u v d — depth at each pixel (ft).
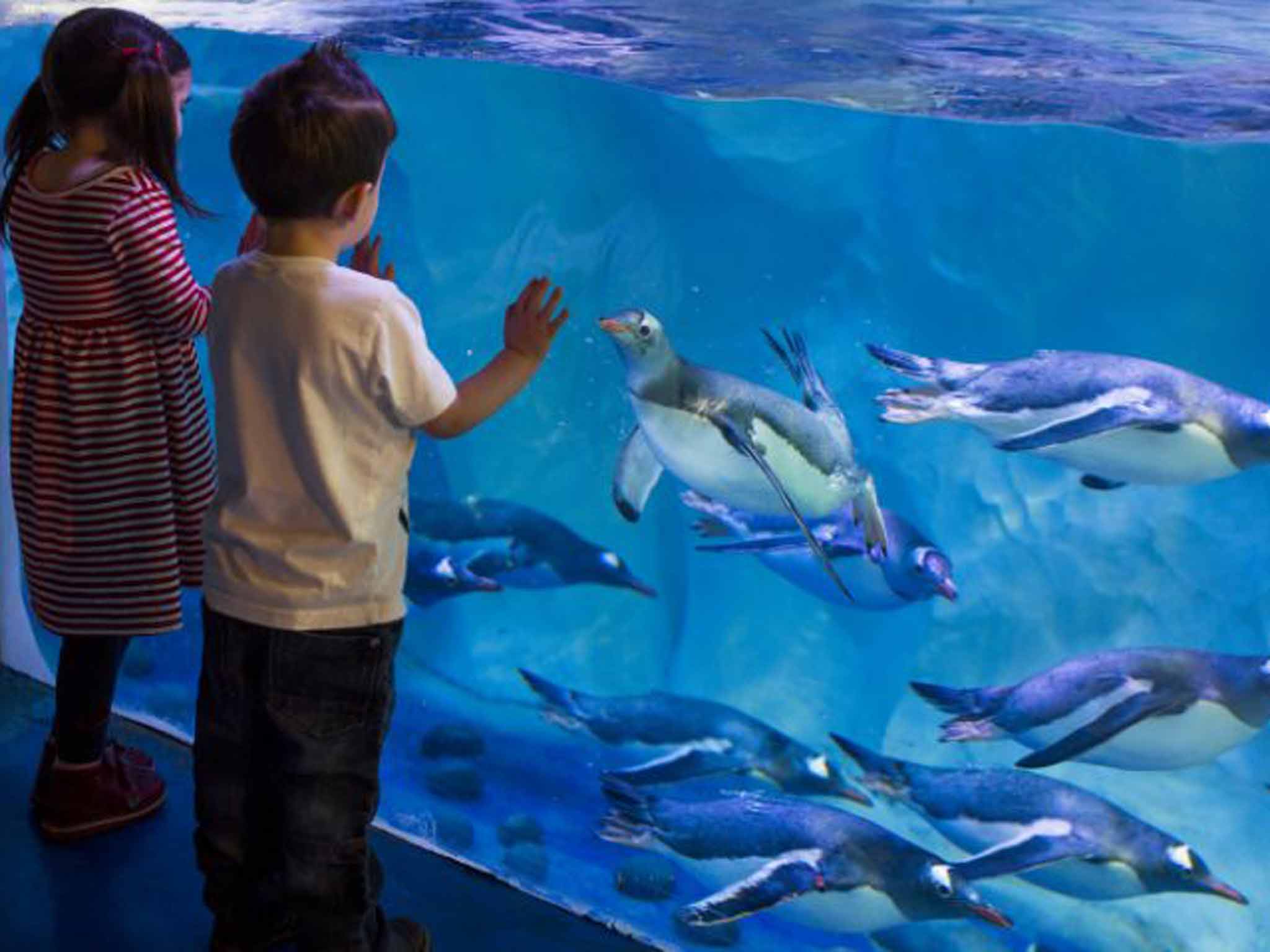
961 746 9.78
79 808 9.07
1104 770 9.06
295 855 6.48
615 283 14.44
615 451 12.99
